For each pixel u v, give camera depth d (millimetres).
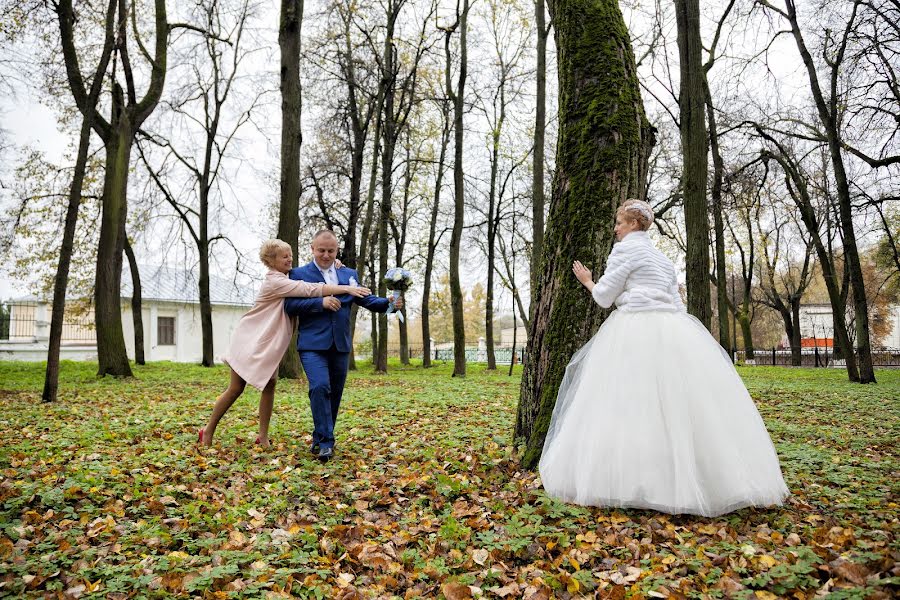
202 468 4918
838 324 17281
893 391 12930
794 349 30422
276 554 3164
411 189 28859
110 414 7938
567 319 4844
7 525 3424
